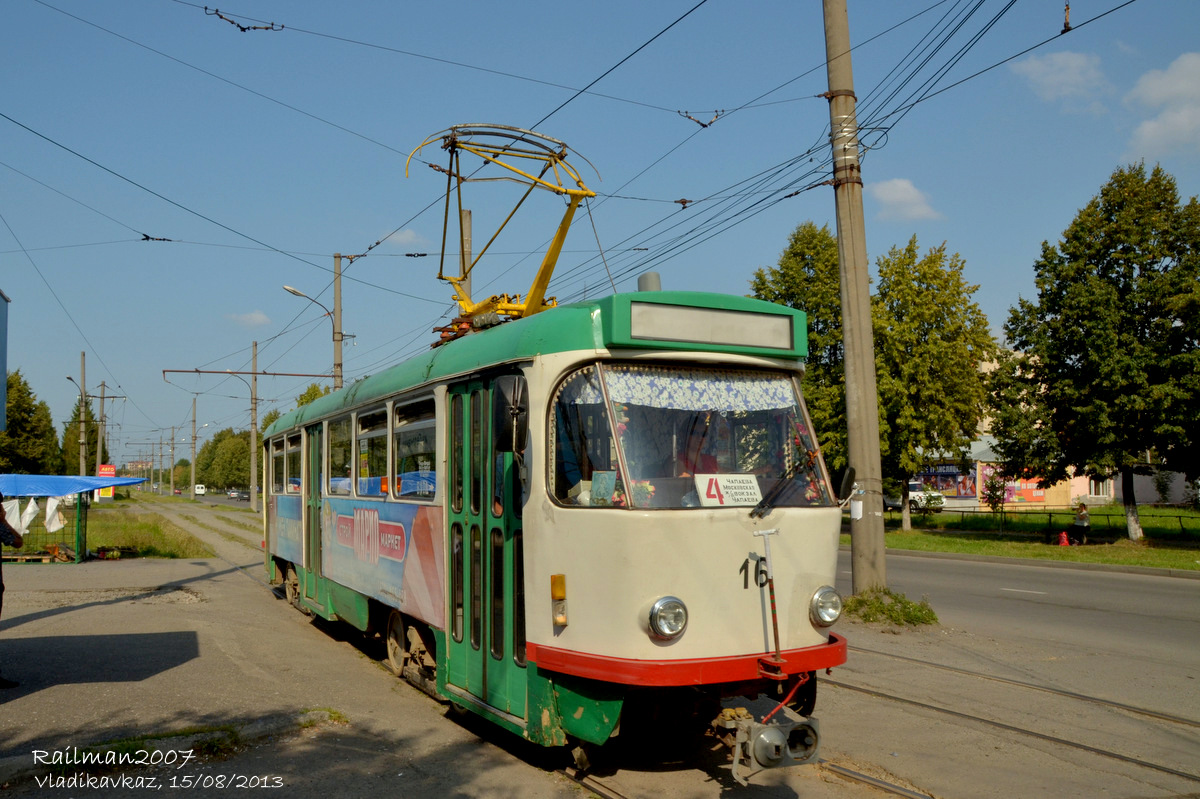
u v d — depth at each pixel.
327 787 5.70
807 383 33.88
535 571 5.73
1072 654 10.02
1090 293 24.88
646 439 5.53
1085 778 5.89
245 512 59.25
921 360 30.59
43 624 11.98
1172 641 10.92
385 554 8.73
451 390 7.18
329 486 11.15
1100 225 25.42
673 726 6.25
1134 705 7.72
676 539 5.29
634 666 5.14
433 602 7.36
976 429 32.72
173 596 15.54
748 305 6.07
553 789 5.71
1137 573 20.02
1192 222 24.59
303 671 9.11
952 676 8.83
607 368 5.66
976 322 32.12
